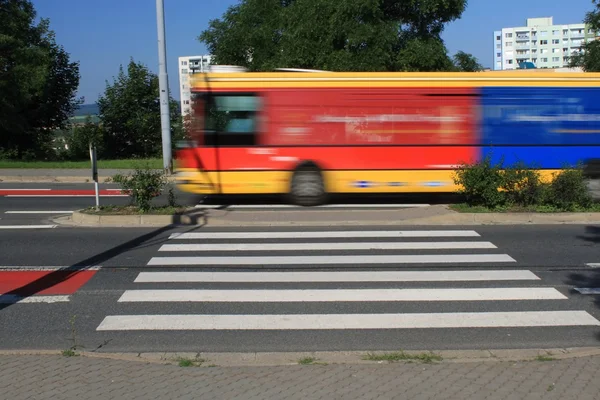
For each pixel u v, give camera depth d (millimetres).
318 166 13680
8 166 25781
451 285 7410
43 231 11258
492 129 13836
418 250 9375
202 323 6055
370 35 28516
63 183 21062
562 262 8547
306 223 11828
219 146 13664
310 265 8469
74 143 42656
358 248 9555
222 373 4406
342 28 29000
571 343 5453
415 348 5316
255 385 4184
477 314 6293
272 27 39406
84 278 7824
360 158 13695
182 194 17109
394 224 11719
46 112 44406
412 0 30891
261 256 9047
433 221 11844
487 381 4211
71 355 4797
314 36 30312
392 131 13695
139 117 41375
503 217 11883
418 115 13703
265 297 6953
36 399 3973
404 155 13734
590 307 6512
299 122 13648
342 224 11758
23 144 43094
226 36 41344
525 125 13883
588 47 36219
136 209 12688
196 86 13656
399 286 7379
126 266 8469
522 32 175375
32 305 6660
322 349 5312
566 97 13969
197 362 4688
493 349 5270
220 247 9695
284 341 5535
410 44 30234
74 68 45531
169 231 11148
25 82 35594
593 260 8664
